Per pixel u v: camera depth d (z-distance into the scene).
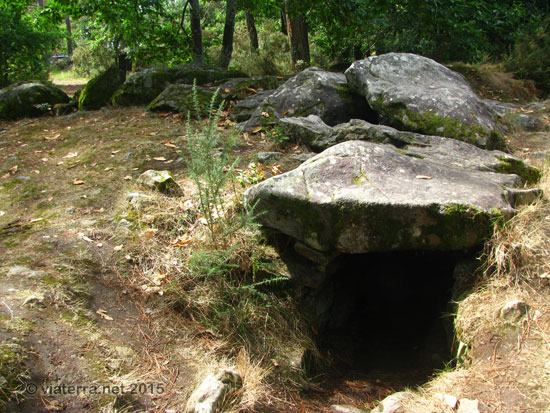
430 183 3.42
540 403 2.25
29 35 11.51
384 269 4.29
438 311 3.67
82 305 2.89
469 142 4.80
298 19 11.99
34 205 4.15
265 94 6.69
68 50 27.06
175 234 3.65
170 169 4.77
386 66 5.78
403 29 10.75
